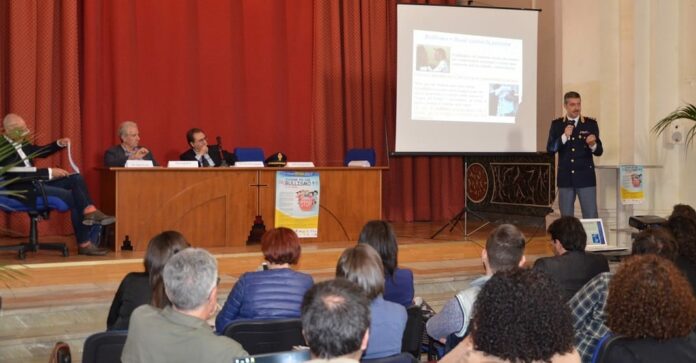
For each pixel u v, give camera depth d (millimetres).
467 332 2879
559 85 8234
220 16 8242
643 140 7199
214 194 6203
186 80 8102
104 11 7660
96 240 5879
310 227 6531
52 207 5555
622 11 7254
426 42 7285
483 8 7402
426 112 7289
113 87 7648
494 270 3021
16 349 3984
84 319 4371
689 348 1999
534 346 1619
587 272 3693
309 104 8805
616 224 7016
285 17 8656
